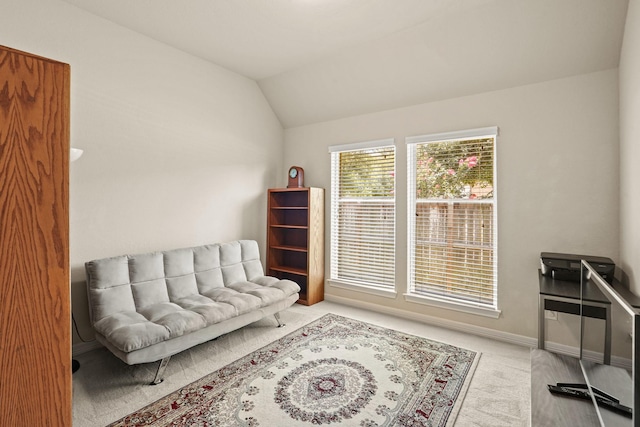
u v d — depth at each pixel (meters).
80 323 2.69
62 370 0.96
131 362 2.06
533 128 2.85
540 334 2.33
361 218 3.96
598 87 2.59
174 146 3.35
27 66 0.90
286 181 4.62
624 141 2.31
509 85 2.94
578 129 2.66
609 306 1.39
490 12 2.54
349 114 3.98
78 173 2.67
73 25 2.61
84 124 2.70
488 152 3.11
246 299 2.88
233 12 2.67
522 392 2.15
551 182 2.78
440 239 3.39
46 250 0.93
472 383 2.25
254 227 4.25
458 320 3.24
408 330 3.20
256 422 1.84
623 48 2.32
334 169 4.19
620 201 2.46
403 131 3.58
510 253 2.97
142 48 3.06
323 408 1.97
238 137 4.00
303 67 3.73
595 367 1.52
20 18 2.35
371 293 3.82
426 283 3.49
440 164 3.39
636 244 2.00
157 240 3.21
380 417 1.89
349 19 2.74
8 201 0.87
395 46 3.08
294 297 3.36
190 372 2.37
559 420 1.40
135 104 3.02
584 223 2.65
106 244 2.84
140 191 3.07
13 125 0.88
